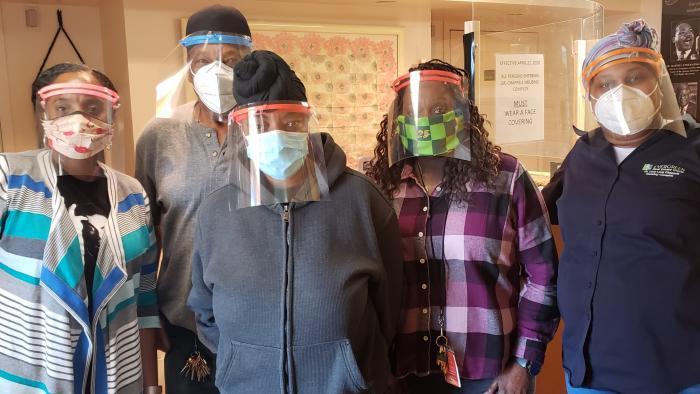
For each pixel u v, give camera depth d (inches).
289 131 49.6
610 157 59.7
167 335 68.4
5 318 52.9
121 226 57.9
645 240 55.1
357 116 135.3
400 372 61.4
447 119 58.9
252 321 49.1
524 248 60.8
